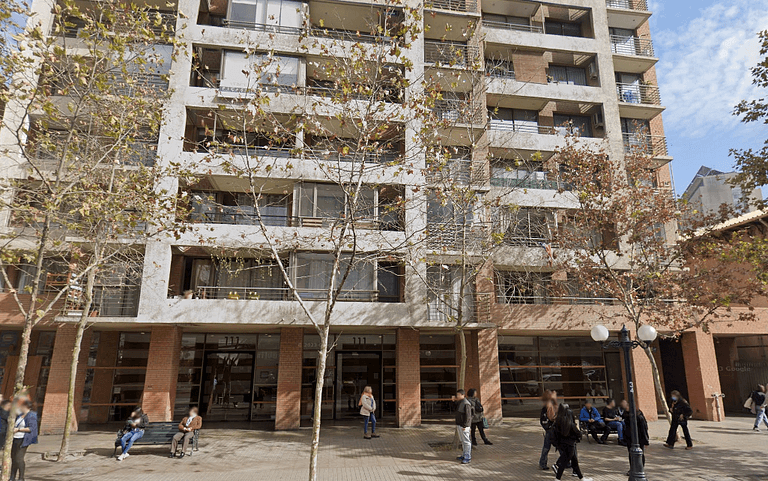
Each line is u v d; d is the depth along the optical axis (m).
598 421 14.24
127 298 17.50
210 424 18.38
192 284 18.78
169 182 16.94
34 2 18.11
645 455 12.41
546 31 25.06
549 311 19.27
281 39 19.20
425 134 13.18
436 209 18.08
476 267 16.38
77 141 10.88
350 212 11.32
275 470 10.96
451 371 20.36
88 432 16.64
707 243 15.62
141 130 17.48
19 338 18.59
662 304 17.09
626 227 17.06
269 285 18.95
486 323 17.70
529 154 22.02
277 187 18.84
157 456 12.51
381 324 17.12
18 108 16.59
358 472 10.66
